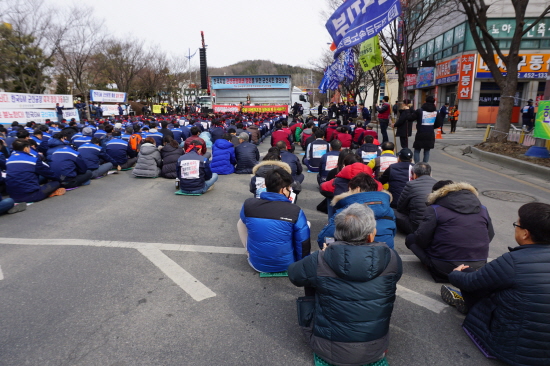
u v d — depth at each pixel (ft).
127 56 112.16
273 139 37.63
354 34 27.45
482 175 28.73
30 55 80.33
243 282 12.37
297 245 12.12
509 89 37.55
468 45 71.72
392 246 11.77
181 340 9.30
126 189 25.61
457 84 77.41
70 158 24.66
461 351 8.94
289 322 10.15
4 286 11.96
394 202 18.16
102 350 8.90
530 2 67.56
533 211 7.65
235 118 62.90
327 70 43.80
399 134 32.35
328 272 7.82
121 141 31.86
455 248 11.39
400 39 55.11
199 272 13.07
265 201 12.23
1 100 60.64
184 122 64.13
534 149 32.14
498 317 8.06
